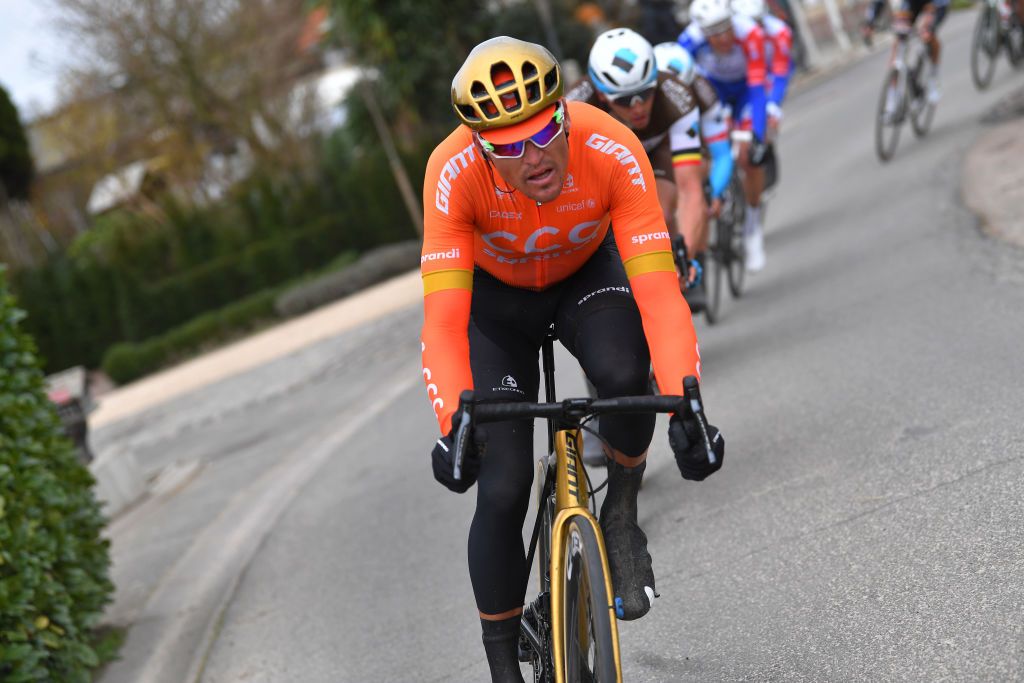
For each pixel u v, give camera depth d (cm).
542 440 1775
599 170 793
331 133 9575
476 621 1192
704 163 1933
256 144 8644
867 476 1171
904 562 959
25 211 8894
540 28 8556
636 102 1330
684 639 970
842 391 1467
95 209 10131
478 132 712
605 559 699
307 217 7500
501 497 779
